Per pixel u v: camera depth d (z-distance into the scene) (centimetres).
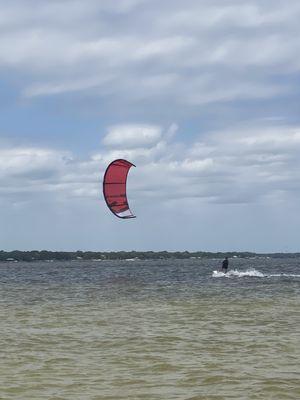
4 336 2881
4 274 13812
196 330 3067
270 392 1748
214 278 9700
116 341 2706
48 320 3581
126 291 6431
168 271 14588
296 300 4941
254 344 2595
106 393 1739
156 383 1867
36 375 1988
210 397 1692
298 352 2394
